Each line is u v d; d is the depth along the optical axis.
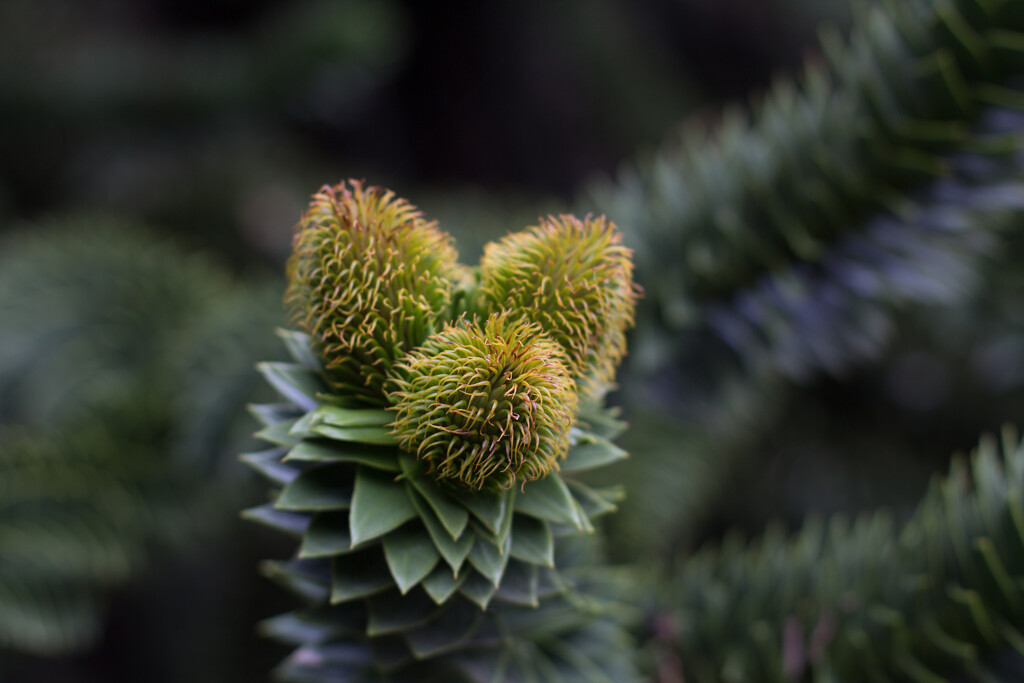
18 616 0.64
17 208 1.17
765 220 0.62
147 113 1.06
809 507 1.00
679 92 1.87
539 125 1.99
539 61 1.93
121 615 0.97
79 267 0.83
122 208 1.21
